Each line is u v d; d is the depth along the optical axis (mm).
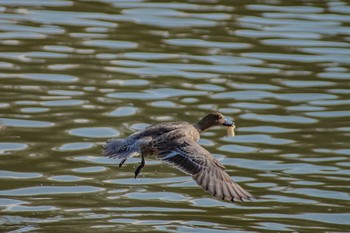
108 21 22484
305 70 19844
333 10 23953
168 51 20562
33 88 18062
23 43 20641
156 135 10352
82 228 12352
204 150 9836
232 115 17141
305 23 22828
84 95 17828
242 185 14070
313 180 14336
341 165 14945
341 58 20656
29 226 12336
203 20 22797
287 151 15562
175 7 23844
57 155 15055
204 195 13859
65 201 13359
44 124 16297
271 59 20422
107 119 16641
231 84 18781
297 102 18000
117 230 12312
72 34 21422
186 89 18391
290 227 12633
